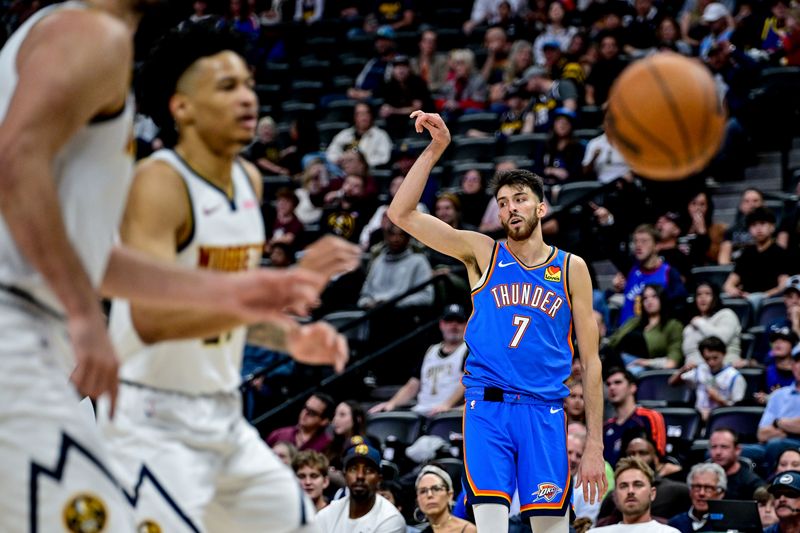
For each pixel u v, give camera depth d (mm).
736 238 15156
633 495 8906
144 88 4047
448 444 12125
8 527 3057
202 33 4012
